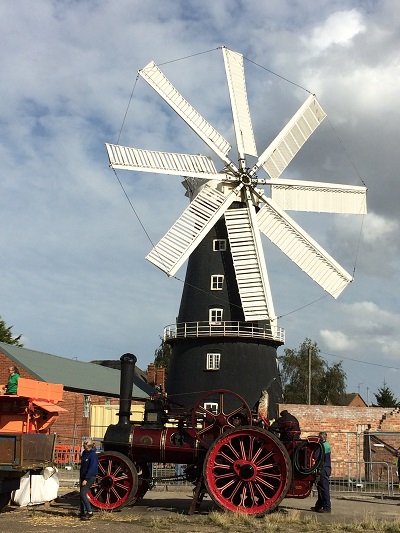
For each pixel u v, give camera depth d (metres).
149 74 31.86
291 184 33.22
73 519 14.34
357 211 33.81
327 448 16.59
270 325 33.72
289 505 18.06
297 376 71.12
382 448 32.31
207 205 31.95
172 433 16.44
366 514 15.00
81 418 41.56
